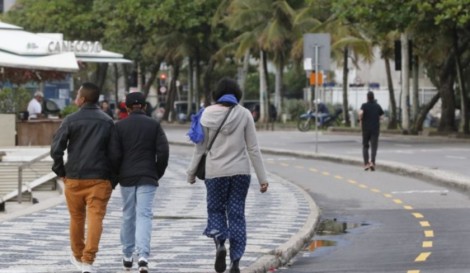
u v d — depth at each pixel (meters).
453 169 59.91
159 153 26.22
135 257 28.53
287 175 59.88
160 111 160.50
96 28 165.75
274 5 140.38
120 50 163.38
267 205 42.03
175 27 157.38
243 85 158.12
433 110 150.38
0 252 30.00
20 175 50.06
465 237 33.31
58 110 79.31
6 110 68.06
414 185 52.34
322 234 35.31
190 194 47.38
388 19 89.88
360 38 125.81
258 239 31.88
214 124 25.83
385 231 35.56
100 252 30.05
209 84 165.50
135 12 156.62
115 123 26.31
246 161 26.12
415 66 114.38
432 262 28.44
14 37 63.44
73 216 26.31
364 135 61.94
